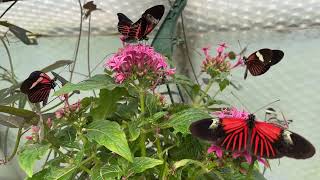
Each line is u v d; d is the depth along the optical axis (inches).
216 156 10.1
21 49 18.1
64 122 10.8
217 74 12.7
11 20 17.4
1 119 11.6
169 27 15.3
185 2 15.5
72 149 11.6
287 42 16.9
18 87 13.8
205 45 17.4
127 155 9.7
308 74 17.2
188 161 10.4
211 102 12.8
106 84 10.5
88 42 16.3
